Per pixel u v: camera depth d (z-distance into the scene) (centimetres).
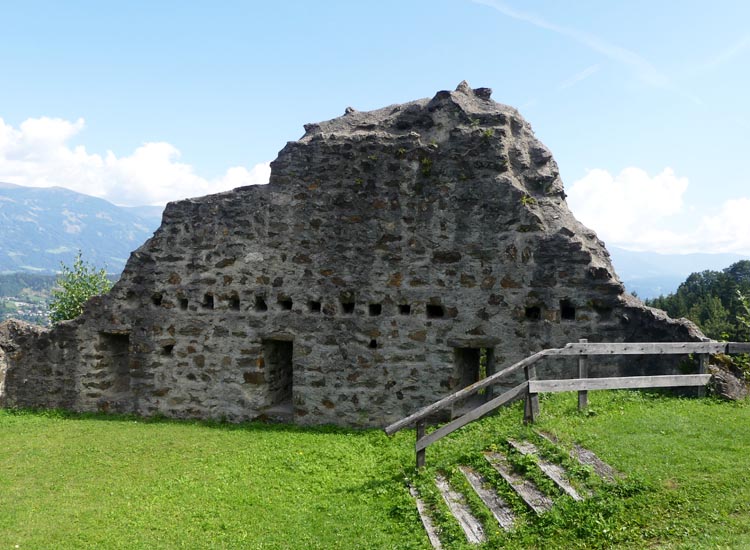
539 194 1143
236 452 1015
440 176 1152
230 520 726
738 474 604
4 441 1129
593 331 1045
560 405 879
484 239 1118
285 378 1352
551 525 562
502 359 1095
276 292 1235
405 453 921
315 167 1222
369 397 1170
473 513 638
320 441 1066
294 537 666
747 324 1180
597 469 639
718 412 820
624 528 538
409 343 1152
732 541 490
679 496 571
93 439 1126
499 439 783
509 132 1173
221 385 1262
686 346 898
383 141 1186
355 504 748
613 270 1123
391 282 1168
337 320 1195
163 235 1317
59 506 793
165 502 792
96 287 2386
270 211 1246
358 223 1192
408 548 602
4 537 696
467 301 1122
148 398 1312
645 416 803
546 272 1076
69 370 1373
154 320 1314
